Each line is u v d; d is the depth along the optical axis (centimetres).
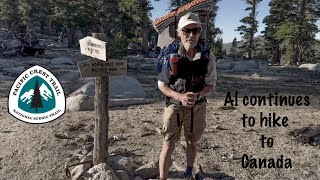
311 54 6494
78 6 5606
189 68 372
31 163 539
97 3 5606
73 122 749
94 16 5694
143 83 1574
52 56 3177
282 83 1789
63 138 643
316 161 575
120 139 651
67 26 5731
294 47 4925
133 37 5500
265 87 1587
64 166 529
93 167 471
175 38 393
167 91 380
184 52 369
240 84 1689
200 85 386
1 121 748
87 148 580
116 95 1049
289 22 4966
